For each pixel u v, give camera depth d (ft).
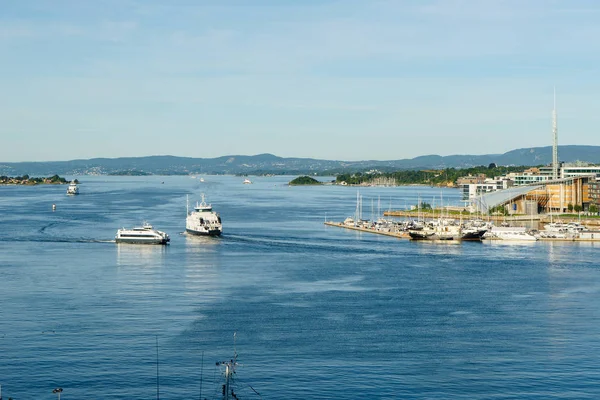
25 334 508.53
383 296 640.99
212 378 429.38
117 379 427.33
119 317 556.51
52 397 401.49
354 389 415.64
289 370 443.73
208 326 534.37
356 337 510.58
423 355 472.85
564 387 420.77
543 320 558.97
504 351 481.87
